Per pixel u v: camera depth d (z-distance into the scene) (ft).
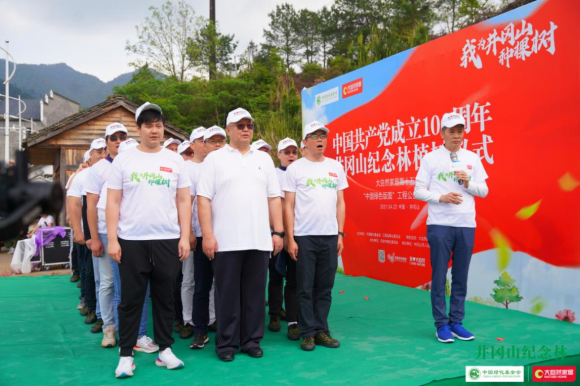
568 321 13.26
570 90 13.20
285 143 15.17
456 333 12.00
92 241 11.87
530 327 12.72
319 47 111.75
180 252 10.36
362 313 15.01
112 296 12.19
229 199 10.97
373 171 20.51
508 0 41.75
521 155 14.49
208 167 11.13
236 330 10.96
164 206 10.19
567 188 13.29
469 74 16.11
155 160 10.27
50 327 14.29
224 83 75.46
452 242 12.12
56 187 4.30
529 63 14.25
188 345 12.09
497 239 15.23
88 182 11.93
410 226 18.70
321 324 11.80
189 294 13.03
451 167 12.01
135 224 9.93
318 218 11.83
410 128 18.51
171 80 86.63
